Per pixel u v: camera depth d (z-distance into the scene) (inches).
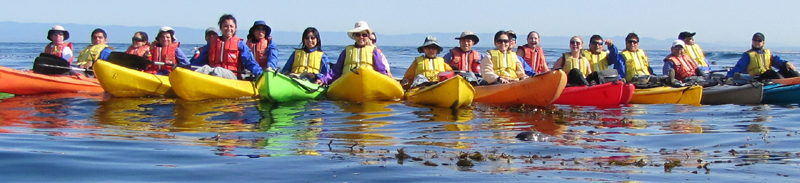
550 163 220.1
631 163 221.3
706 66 593.6
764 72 519.5
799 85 443.8
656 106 417.1
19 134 267.3
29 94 441.4
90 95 440.1
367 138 273.0
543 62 520.7
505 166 214.4
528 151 242.8
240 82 429.1
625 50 533.3
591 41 522.9
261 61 497.0
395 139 271.0
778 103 437.1
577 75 451.2
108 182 188.4
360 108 384.8
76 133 274.8
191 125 310.3
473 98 412.2
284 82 410.9
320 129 301.0
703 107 411.2
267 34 506.9
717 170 211.2
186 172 200.5
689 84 456.1
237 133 284.2
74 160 214.4
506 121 334.6
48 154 222.4
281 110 372.5
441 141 266.1
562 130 302.7
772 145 258.8
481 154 230.7
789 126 321.4
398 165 213.5
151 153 228.2
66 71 469.7
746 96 433.4
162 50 492.1
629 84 427.8
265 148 243.1
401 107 391.2
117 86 420.5
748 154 239.5
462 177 197.8
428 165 213.8
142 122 318.3
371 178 195.6
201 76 406.6
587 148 250.8
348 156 228.1
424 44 471.2
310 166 210.7
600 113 377.1
